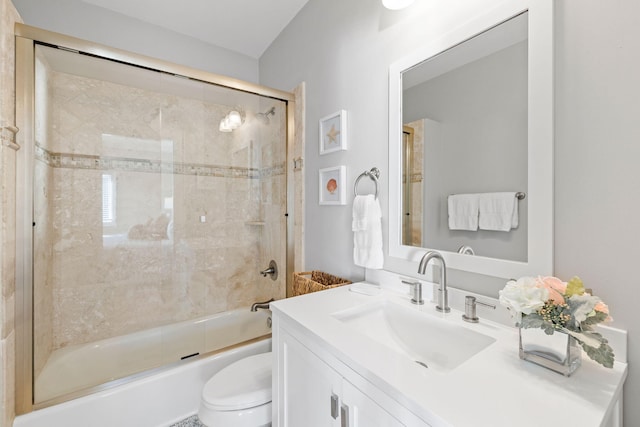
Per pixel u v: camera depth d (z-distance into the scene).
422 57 1.18
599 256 0.75
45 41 1.40
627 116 0.70
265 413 1.20
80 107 1.89
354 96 1.55
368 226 1.35
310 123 1.92
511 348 0.77
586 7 0.76
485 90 0.99
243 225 2.47
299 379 0.95
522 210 0.90
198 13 2.07
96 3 1.96
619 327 0.72
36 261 1.46
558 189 0.82
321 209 1.82
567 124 0.80
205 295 2.31
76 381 1.51
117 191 2.02
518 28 0.90
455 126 1.08
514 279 0.90
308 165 1.95
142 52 2.15
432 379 0.63
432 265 1.16
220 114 2.35
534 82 0.85
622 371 0.66
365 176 1.48
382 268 1.37
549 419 0.50
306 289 1.62
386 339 1.10
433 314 1.01
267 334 1.99
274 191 2.25
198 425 1.54
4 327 1.18
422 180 1.20
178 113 2.21
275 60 2.37
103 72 1.79
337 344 0.79
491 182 0.98
